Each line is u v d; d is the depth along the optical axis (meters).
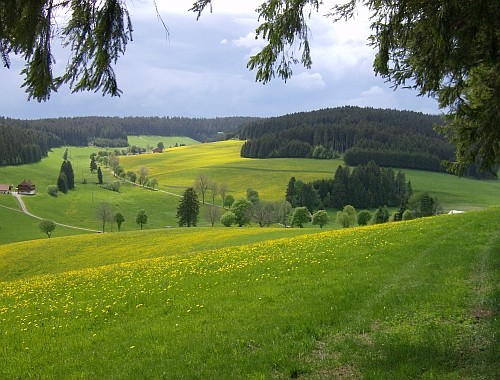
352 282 14.46
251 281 16.81
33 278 28.80
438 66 8.81
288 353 8.84
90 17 5.68
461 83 11.27
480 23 7.38
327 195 123.75
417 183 134.62
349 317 10.78
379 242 22.38
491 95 11.65
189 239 50.34
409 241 21.50
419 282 13.36
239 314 12.27
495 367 7.11
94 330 12.80
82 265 43.75
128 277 22.06
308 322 10.66
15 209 129.62
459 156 15.50
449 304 10.87
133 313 14.15
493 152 13.51
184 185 166.25
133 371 8.85
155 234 57.81
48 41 5.41
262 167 175.38
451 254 17.08
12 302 18.86
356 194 122.19
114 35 5.76
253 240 44.09
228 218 95.44
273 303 13.10
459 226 24.73
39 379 9.08
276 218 96.38
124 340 11.27
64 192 155.50
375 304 11.53
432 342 8.50
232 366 8.46
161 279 19.72
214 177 169.00
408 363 7.67
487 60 8.65
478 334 8.72
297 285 15.09
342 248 21.95
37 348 11.43
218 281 17.59
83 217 129.38
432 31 7.37
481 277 13.09
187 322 12.12
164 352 9.81
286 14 7.42
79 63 5.86
